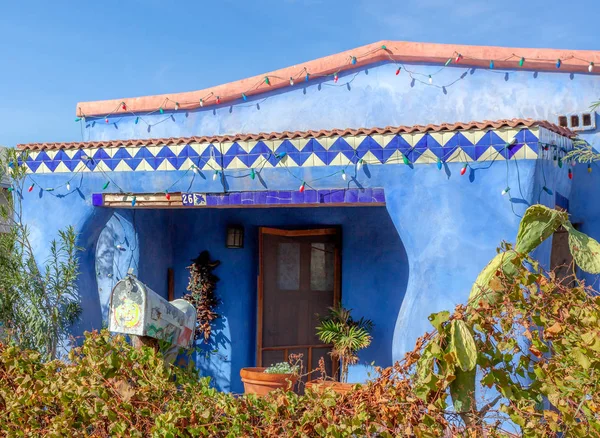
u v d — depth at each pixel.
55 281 9.37
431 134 7.97
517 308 4.40
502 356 4.45
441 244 7.85
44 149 9.97
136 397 4.82
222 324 10.91
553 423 3.91
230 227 10.92
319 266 10.79
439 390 4.22
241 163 8.91
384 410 4.21
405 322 7.91
